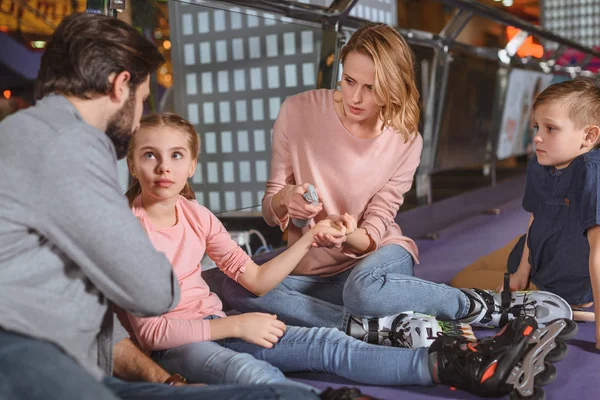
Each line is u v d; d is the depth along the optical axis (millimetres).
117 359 1527
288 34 2865
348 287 1905
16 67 4035
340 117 2043
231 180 3012
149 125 1684
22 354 1057
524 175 5910
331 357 1691
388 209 2072
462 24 3801
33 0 3824
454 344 1596
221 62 2896
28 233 1143
